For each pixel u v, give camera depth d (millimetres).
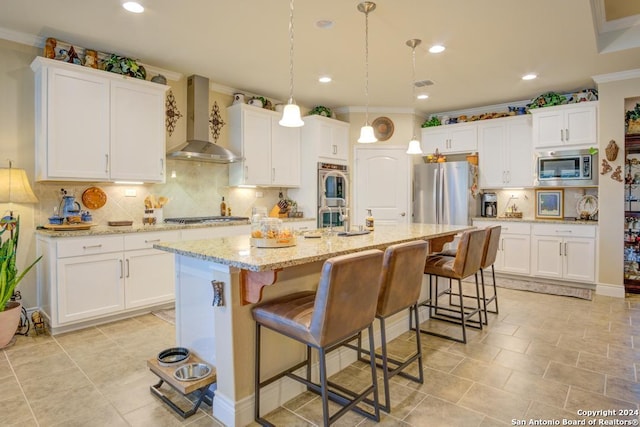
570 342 2902
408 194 5746
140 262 3436
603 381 2279
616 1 3053
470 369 2455
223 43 3367
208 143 4234
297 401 2090
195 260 2162
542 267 4789
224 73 4172
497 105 5574
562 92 4918
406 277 2059
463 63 3850
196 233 3816
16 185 2980
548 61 3801
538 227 4812
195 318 2191
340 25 3012
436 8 2750
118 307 3301
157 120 3783
